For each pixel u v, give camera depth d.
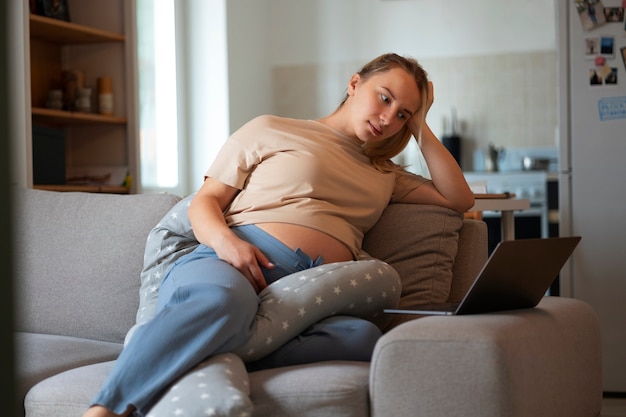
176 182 5.96
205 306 1.62
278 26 6.95
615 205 3.82
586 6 3.83
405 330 1.53
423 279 2.19
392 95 2.12
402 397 1.51
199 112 6.03
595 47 3.83
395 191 2.31
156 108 5.79
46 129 3.98
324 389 1.54
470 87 6.70
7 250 0.55
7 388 0.55
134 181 4.43
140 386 1.54
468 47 6.70
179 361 1.56
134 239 2.46
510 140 6.66
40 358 2.07
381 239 2.25
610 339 3.82
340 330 1.76
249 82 6.41
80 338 2.44
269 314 1.75
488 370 1.47
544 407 1.65
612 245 3.83
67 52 4.56
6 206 0.55
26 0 3.56
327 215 2.07
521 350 1.55
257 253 1.92
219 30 5.97
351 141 2.20
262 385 1.59
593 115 3.84
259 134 2.13
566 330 1.83
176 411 1.47
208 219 1.98
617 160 3.82
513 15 6.62
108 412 1.52
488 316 1.67
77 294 2.47
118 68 4.46
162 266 2.17
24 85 3.55
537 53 6.59
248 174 2.14
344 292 1.81
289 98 6.95
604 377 3.83
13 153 0.58
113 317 2.43
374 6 6.82
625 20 3.80
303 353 1.76
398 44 6.80
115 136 4.48
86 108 4.38
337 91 6.88
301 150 2.10
